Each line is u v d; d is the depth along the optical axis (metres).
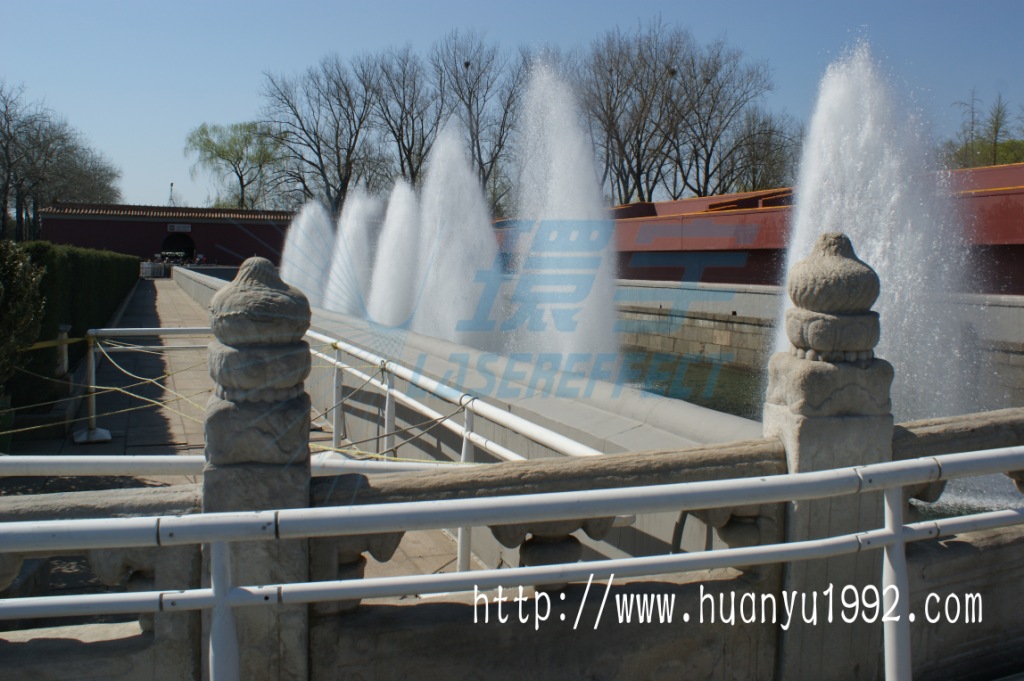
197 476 6.14
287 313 2.17
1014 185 15.89
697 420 3.43
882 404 2.64
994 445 2.88
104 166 67.56
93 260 14.02
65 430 7.44
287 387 2.21
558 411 4.02
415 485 2.29
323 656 2.31
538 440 3.47
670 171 48.97
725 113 45.56
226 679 1.91
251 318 2.13
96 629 2.31
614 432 3.59
